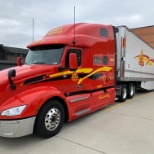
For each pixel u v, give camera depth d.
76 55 5.45
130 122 6.00
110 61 7.86
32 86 4.59
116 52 8.64
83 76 6.13
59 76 5.25
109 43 7.74
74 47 5.78
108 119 6.33
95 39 6.72
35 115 4.25
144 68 12.81
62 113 5.06
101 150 4.07
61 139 4.64
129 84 10.62
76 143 4.41
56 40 5.55
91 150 4.07
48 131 4.62
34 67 4.98
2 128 3.97
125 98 9.95
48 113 4.62
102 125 5.69
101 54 7.09
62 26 6.44
